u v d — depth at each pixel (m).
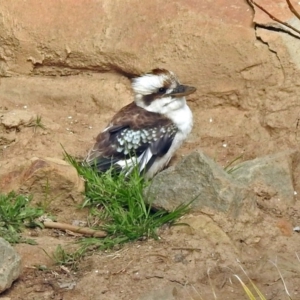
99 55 14.44
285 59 13.55
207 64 13.84
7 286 9.69
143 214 11.05
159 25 14.16
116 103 14.30
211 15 13.95
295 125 13.29
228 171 12.04
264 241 10.79
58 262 10.36
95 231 10.98
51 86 14.62
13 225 11.04
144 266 10.22
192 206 10.98
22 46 14.66
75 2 14.59
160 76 12.86
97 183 11.59
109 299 9.71
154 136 12.64
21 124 13.63
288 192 11.86
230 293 9.84
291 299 9.65
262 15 13.73
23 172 11.45
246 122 13.62
